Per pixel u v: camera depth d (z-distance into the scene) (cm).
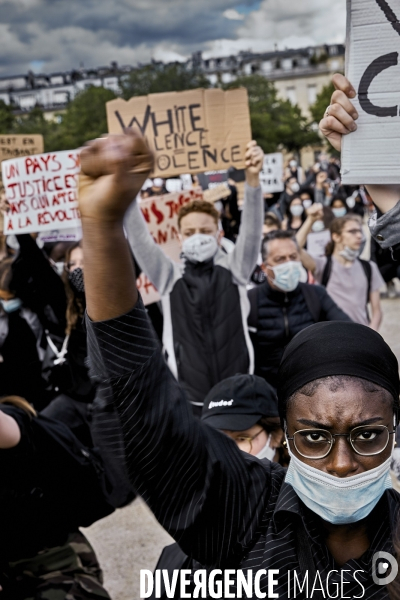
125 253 114
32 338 473
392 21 159
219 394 252
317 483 138
